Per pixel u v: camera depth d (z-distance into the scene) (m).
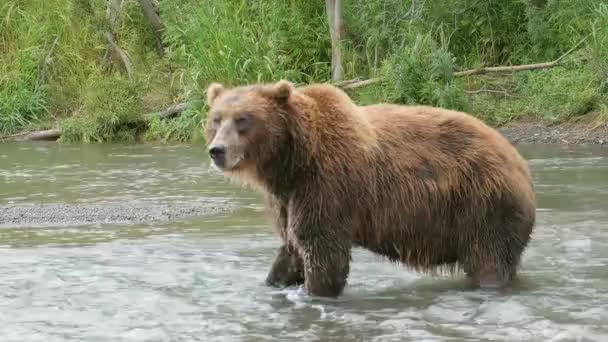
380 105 10.34
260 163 9.55
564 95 23.34
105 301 9.80
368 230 9.85
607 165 18.17
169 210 15.09
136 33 29.27
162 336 8.63
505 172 9.95
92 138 26.44
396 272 10.99
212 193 16.86
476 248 9.98
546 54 25.33
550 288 10.04
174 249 12.21
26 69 28.94
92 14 29.16
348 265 9.84
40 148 25.08
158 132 25.78
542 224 13.17
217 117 9.55
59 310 9.48
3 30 30.53
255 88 9.70
